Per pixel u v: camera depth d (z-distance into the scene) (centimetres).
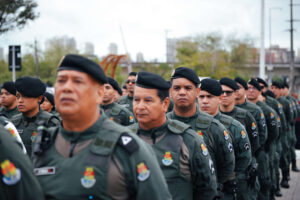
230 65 3341
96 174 166
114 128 182
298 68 4684
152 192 175
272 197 602
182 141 274
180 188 269
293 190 694
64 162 174
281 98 855
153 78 257
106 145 173
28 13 754
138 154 175
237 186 416
